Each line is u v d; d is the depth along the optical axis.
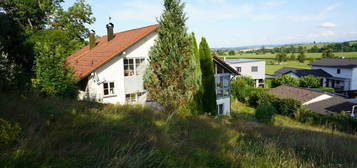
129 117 7.48
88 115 6.82
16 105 6.48
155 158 4.07
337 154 5.82
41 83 10.79
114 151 4.04
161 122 7.57
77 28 29.61
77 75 13.88
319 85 40.53
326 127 16.66
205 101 14.52
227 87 19.69
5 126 3.71
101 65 13.97
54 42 22.03
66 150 3.98
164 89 11.23
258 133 8.25
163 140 5.31
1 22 16.53
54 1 28.44
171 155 4.45
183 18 11.38
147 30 15.93
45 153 3.67
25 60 17.52
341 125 16.67
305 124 18.73
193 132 7.20
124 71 15.76
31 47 18.03
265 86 41.94
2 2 24.06
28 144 3.80
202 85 14.33
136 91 16.19
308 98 24.14
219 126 9.12
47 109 6.77
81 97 15.91
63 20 28.11
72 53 24.28
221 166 4.32
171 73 11.22
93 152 3.95
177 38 11.23
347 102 21.75
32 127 4.62
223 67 19.14
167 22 11.27
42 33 22.28
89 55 17.66
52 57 11.17
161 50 11.38
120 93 15.41
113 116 7.13
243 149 5.74
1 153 3.34
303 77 39.06
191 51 11.50
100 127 5.54
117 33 21.12
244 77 37.97
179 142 5.46
